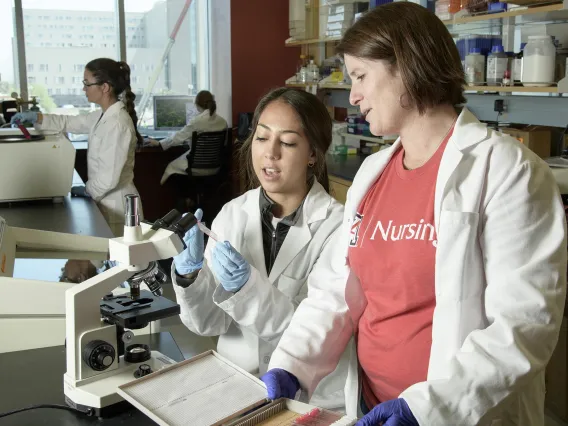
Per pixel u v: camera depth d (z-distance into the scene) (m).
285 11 6.25
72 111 6.41
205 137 5.63
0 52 6.06
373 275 1.24
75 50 6.28
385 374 1.24
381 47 1.09
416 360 1.18
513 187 1.06
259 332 1.50
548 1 2.71
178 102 6.46
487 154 1.11
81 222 2.86
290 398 1.18
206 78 6.68
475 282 1.10
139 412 1.18
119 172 3.70
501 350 0.99
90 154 3.77
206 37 6.57
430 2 3.59
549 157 3.01
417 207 1.18
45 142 3.17
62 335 1.58
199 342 2.50
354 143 4.81
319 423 1.03
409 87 1.09
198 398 1.12
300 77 5.27
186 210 6.05
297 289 1.61
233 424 1.02
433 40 1.08
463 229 1.08
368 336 1.29
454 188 1.12
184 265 1.40
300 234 1.62
